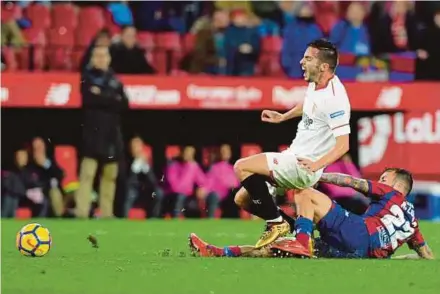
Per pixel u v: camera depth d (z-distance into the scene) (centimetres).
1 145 8631
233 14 8944
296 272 3572
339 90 4166
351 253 4125
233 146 8856
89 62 7994
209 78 8400
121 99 8000
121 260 4041
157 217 8400
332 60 4153
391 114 8819
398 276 3497
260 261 3944
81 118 8694
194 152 8788
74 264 3878
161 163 8806
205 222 7700
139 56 8456
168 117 8800
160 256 4316
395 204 4153
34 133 8681
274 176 4197
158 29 9100
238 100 8431
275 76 8938
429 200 8619
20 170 8250
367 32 9031
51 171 8344
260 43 8950
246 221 7850
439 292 3127
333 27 8919
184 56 9006
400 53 9031
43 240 4281
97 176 8700
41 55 8881
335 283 3303
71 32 9012
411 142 8812
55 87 8244
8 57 8800
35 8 9025
